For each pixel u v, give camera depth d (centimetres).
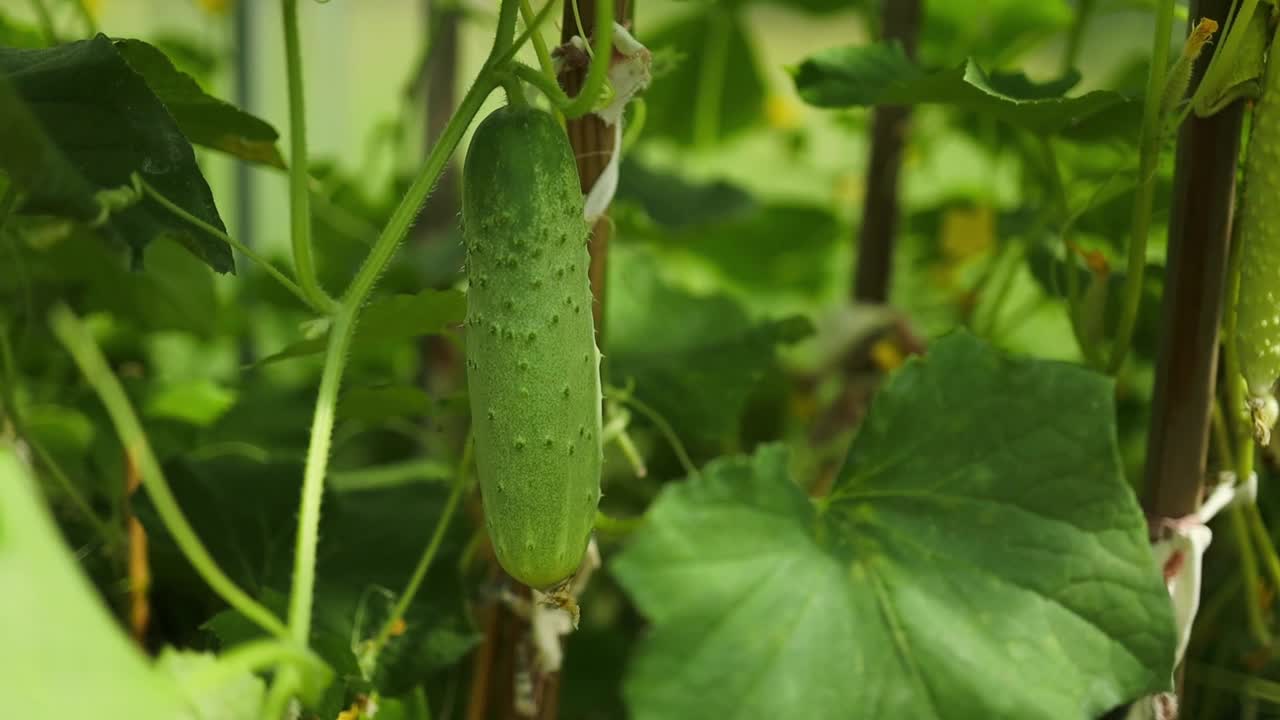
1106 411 76
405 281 110
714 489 77
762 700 74
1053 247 99
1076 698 74
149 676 59
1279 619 87
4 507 59
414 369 119
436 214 118
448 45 110
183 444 100
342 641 75
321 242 117
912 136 112
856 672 75
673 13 138
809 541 77
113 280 96
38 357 103
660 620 74
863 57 87
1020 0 121
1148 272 89
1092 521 76
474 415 69
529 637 81
